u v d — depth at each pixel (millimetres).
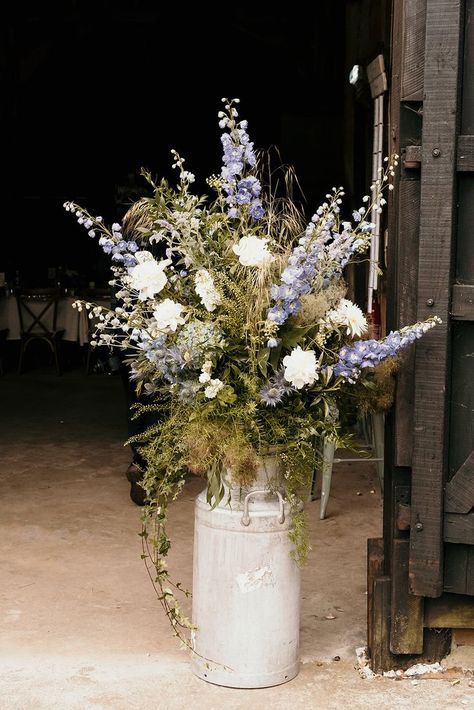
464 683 3230
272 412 3076
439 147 3000
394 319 3246
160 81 12203
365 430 6461
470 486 3115
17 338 9898
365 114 7207
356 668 3344
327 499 5004
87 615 3760
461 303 3064
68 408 8117
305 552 3139
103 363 9680
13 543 4590
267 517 3104
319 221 3105
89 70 12062
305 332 3057
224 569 3129
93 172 12539
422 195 3033
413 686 3207
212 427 3000
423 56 3041
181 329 3090
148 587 4062
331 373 3043
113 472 5941
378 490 5559
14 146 11531
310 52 9758
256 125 11852
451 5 2955
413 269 3141
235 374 3074
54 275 10797
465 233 3082
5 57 10797
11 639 3525
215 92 12148
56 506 5199
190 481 5738
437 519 3123
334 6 9438
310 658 3416
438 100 2988
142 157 12617
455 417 3152
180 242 3137
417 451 3125
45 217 12398
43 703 3037
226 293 3141
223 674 3166
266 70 11617
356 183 7523
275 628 3160
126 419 7625
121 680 3211
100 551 4488
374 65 5852
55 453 6445
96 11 10562
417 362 3096
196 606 3236
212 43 11477
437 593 3154
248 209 3154
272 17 9797
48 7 10500
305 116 9867
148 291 3037
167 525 4906
